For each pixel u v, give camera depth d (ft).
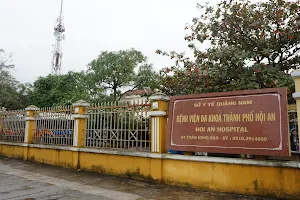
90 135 26.61
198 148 18.93
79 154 27.09
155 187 19.86
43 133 32.50
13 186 21.08
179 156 19.88
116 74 78.84
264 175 16.44
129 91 81.56
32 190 19.76
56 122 30.73
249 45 23.24
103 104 26.76
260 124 16.72
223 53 21.89
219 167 18.19
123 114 23.91
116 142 24.14
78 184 21.56
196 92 24.38
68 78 77.92
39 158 32.12
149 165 21.53
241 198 16.58
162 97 21.22
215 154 20.48
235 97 18.10
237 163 17.38
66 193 18.80
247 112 17.39
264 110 16.78
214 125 18.58
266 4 23.58
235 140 17.47
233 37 23.39
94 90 79.61
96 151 25.32
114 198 17.43
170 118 20.77
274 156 17.58
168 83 26.32
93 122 26.55
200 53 25.55
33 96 74.59
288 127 15.80
